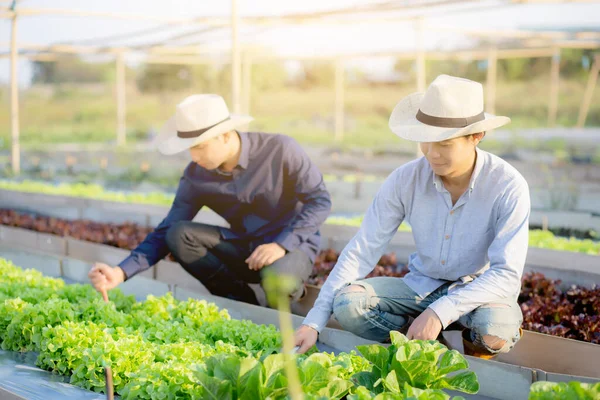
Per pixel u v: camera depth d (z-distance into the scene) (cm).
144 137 3181
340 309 415
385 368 323
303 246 530
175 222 546
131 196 1193
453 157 387
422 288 428
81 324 421
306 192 542
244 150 542
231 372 292
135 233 894
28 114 4181
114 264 734
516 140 2136
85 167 1919
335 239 784
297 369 293
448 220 413
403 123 416
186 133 516
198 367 301
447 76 409
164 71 4806
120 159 2036
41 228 926
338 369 332
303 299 556
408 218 429
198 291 648
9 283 547
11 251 778
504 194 397
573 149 1930
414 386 317
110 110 4372
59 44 1591
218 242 547
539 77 4069
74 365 399
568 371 424
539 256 646
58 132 3366
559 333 484
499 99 3828
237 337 432
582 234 901
